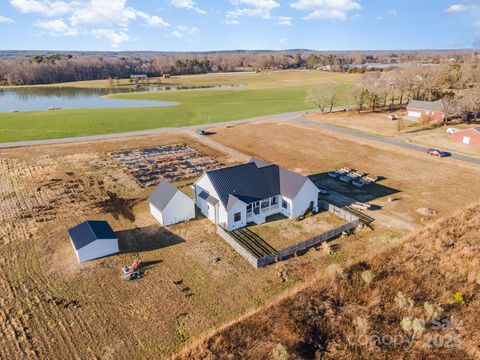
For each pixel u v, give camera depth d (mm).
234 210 32031
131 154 55625
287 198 34375
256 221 34000
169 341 20250
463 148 56500
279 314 21906
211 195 33969
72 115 89188
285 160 52969
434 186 42250
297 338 20000
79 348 19734
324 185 43406
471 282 24578
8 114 91125
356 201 38656
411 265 26281
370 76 112875
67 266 27094
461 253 27781
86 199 39156
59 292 24234
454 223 32906
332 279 24656
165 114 90688
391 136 65125
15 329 21047
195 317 22062
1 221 34188
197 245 30094
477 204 36844
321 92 91062
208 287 24797
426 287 24062
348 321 21234
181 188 42406
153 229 32781
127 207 37281
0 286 24859
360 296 23266
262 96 125562
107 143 62000
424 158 52469
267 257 27234
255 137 66312
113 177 45688
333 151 57031
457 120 74812
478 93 72500
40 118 85062
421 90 94062
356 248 29328
